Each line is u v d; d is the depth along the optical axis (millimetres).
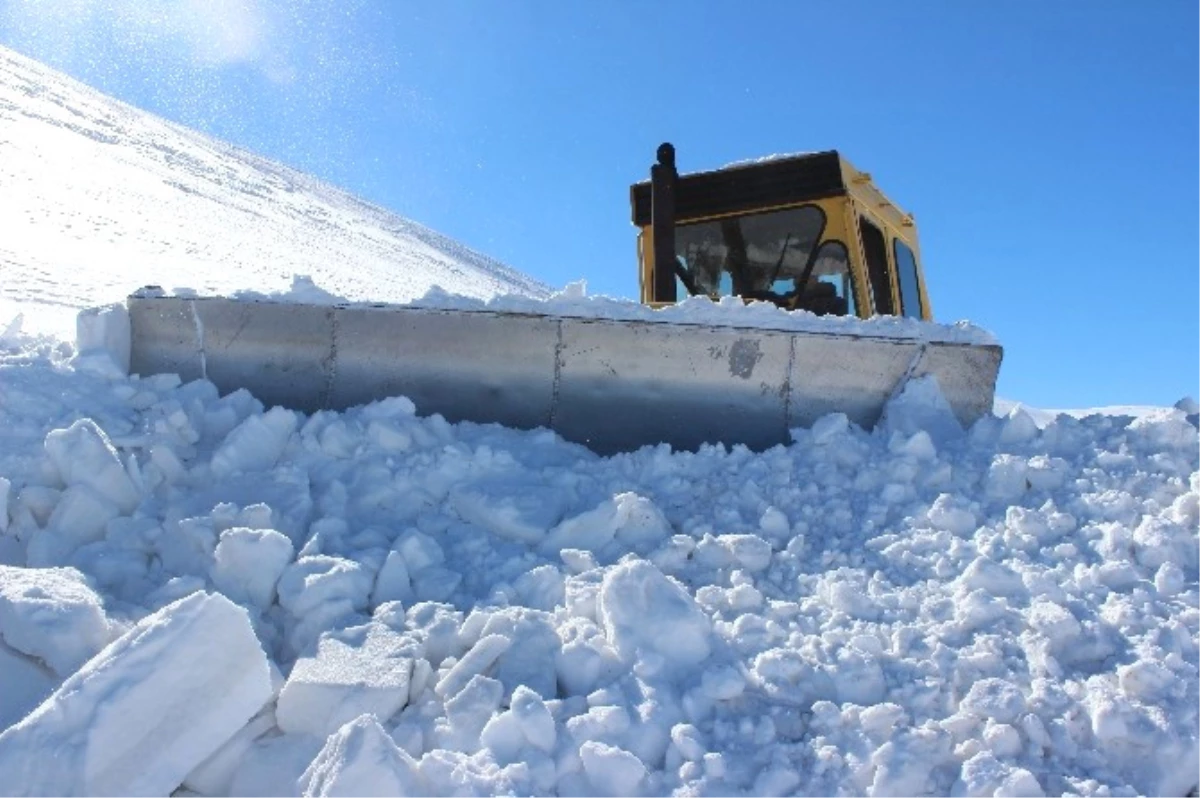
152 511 3322
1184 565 2961
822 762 2256
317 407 4426
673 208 5531
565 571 3146
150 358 4434
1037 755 2281
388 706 2354
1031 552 3135
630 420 4375
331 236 34438
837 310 5656
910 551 3236
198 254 18938
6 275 10539
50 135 30438
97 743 1988
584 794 2184
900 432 3951
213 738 2170
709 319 4320
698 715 2414
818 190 5703
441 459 3781
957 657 2598
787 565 3256
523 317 4344
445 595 3012
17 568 2631
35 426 3592
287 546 2951
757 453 4121
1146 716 2324
